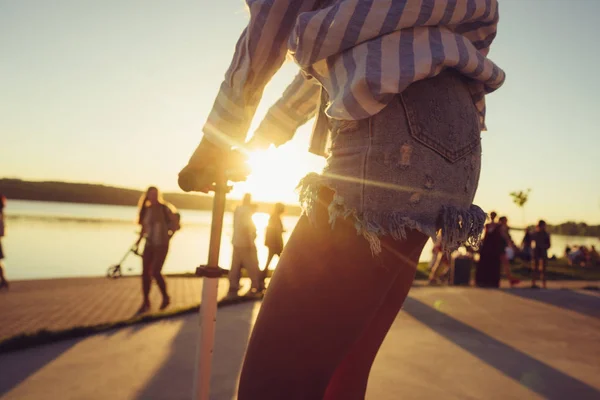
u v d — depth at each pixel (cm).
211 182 114
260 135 148
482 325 448
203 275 113
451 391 263
